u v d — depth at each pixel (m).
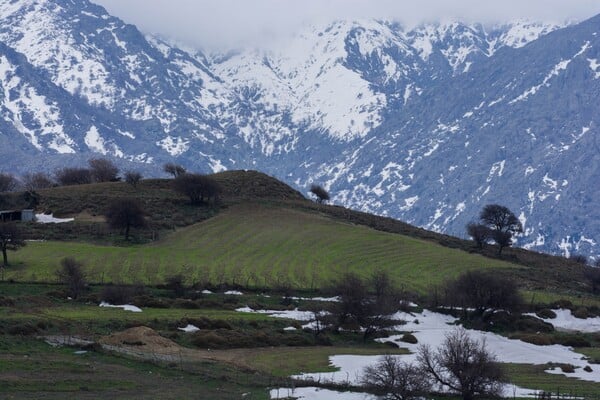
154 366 119.75
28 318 140.25
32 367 112.31
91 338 134.12
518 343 165.38
